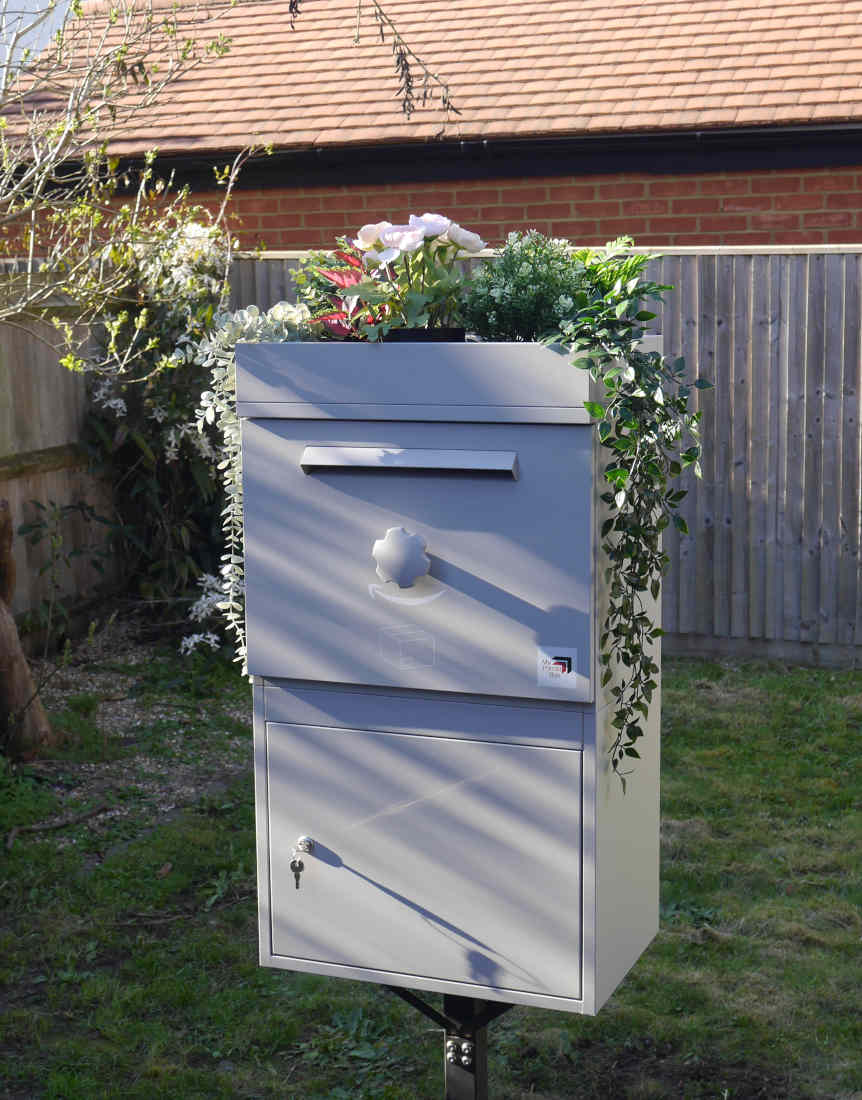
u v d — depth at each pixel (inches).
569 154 309.6
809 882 181.8
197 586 300.5
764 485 279.0
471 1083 118.6
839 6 332.2
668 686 267.0
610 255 117.6
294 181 332.5
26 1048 144.1
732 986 155.6
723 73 311.6
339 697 112.7
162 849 191.5
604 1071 140.2
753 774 221.1
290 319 117.3
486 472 103.9
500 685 106.5
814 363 271.9
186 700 260.1
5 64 223.6
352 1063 142.6
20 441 272.1
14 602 270.8
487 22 362.3
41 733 225.9
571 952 108.9
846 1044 142.9
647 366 105.2
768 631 283.6
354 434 108.2
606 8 356.8
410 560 105.6
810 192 295.6
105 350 291.0
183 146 328.8
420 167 321.7
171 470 294.5
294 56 364.5
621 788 114.1
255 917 173.0
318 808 114.9
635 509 107.2
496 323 112.0
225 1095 135.7
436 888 112.0
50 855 187.9
